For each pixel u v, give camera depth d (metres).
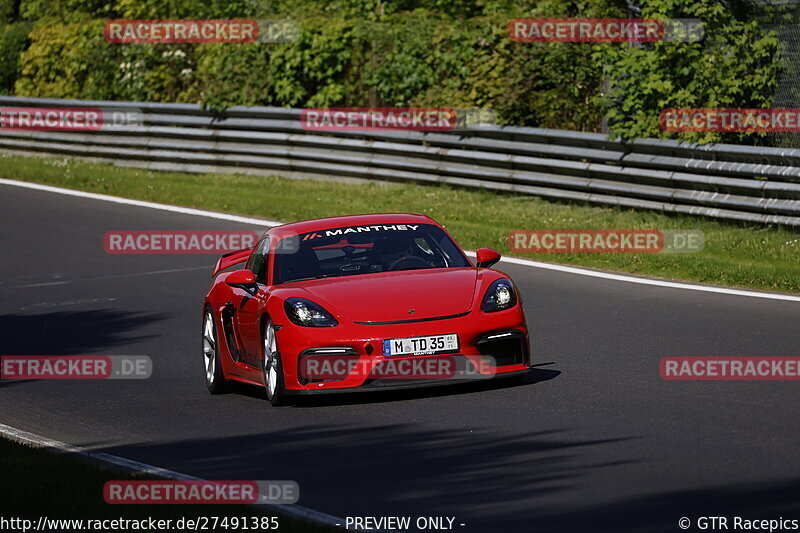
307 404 32.94
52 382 39.19
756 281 49.28
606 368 35.09
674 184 62.28
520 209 67.69
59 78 102.38
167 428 31.64
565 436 27.17
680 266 52.53
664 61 64.81
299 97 86.31
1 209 80.88
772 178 57.88
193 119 89.19
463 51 78.06
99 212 77.81
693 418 28.38
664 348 37.66
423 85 80.38
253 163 86.06
